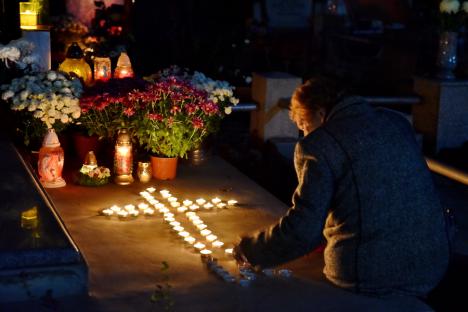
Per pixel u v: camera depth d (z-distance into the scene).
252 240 4.37
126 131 6.48
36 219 4.67
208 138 7.38
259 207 6.07
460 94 8.87
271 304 4.27
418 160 4.15
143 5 12.44
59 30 10.46
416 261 4.11
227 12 13.66
